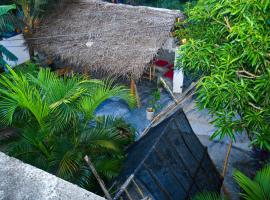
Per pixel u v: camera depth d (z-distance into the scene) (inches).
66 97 191.6
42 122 193.5
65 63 405.7
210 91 160.2
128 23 413.1
